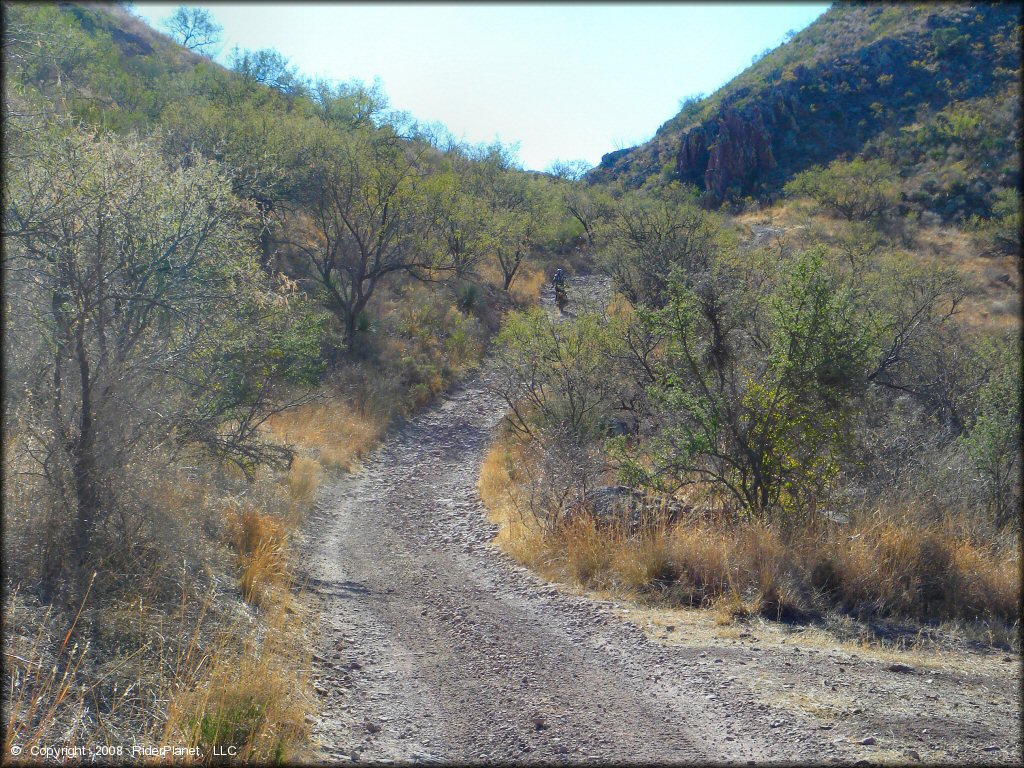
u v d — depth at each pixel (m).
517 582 7.68
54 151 5.15
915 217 40.81
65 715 3.39
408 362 20.70
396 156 20.56
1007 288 29.48
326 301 20.36
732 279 11.28
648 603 6.76
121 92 19.94
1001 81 54.84
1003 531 8.19
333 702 4.42
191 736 3.36
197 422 6.80
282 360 8.26
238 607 5.53
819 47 71.06
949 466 9.10
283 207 18.20
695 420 8.53
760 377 8.46
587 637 5.80
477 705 4.47
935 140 50.78
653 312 8.93
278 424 14.27
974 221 39.34
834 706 4.29
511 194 34.22
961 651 5.73
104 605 4.54
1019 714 4.27
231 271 6.41
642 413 12.13
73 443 5.18
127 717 3.55
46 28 5.61
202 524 6.59
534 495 9.56
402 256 22.22
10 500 4.72
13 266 5.07
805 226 36.28
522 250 31.12
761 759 3.61
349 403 17.33
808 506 8.09
